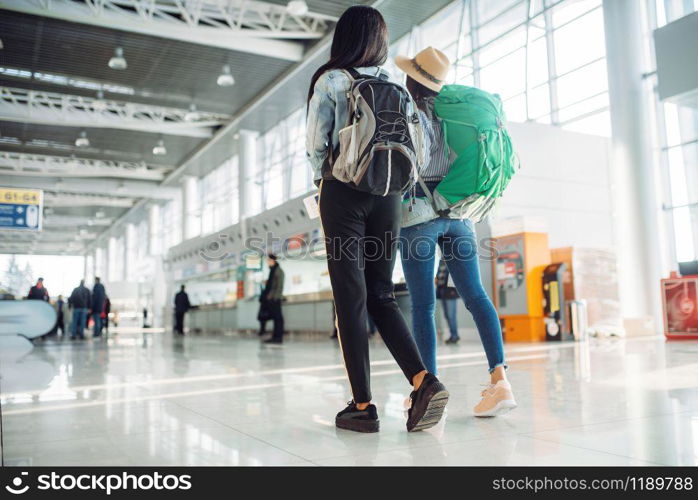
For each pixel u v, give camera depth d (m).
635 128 9.75
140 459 1.58
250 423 2.10
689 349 5.57
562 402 2.39
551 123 11.96
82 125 17.08
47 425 2.12
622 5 9.92
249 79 14.87
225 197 23.30
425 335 2.27
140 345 8.95
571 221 10.12
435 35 13.49
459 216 2.19
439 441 1.71
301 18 12.45
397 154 1.83
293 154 18.28
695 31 6.79
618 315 8.91
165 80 14.76
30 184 24.94
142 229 36.88
